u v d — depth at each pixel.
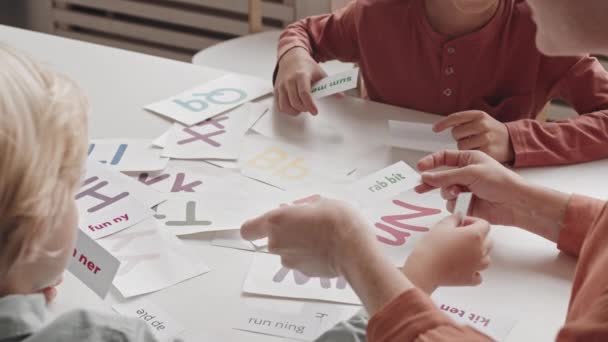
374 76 1.58
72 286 1.00
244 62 2.08
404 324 0.74
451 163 1.18
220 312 0.97
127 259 1.05
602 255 0.76
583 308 0.74
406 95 1.56
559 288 1.01
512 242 1.08
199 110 1.38
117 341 0.75
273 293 0.99
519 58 1.46
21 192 0.65
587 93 1.44
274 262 1.05
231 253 1.06
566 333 0.68
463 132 1.28
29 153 0.64
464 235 0.89
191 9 2.61
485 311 0.97
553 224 1.07
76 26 2.81
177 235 1.09
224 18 2.56
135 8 2.66
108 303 0.98
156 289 1.00
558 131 1.29
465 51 1.46
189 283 1.01
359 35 1.56
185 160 1.26
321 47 1.64
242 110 1.40
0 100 0.64
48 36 1.62
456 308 0.97
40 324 0.74
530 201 1.08
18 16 2.84
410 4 1.49
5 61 0.67
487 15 1.44
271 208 1.15
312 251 0.86
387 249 1.06
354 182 1.20
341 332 0.87
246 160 1.26
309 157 1.27
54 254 0.74
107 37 2.77
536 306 0.98
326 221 0.85
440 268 0.88
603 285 0.72
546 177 1.24
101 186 1.18
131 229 1.10
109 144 1.29
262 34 2.22
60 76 0.72
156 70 1.51
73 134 0.69
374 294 0.79
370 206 1.15
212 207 1.15
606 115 1.33
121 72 1.50
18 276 0.73
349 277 0.82
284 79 1.44
